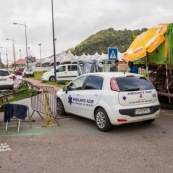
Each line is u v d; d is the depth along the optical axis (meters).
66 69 28.92
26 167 5.10
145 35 11.64
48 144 6.50
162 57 10.81
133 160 5.35
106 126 7.41
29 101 14.22
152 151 5.86
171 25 10.40
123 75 7.66
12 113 7.67
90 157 5.56
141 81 7.75
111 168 4.97
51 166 5.12
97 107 7.76
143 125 8.19
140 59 12.20
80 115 8.69
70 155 5.70
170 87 10.95
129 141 6.61
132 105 7.31
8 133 7.59
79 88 8.77
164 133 7.29
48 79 29.45
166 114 9.88
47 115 8.95
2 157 5.67
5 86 18.78
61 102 9.75
